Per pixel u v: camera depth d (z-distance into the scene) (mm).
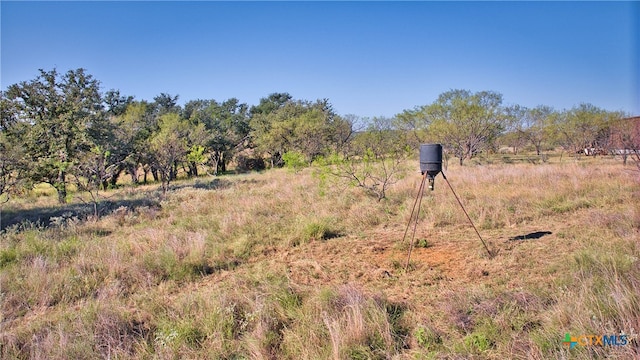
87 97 18766
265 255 6043
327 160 10930
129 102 35625
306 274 5102
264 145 31297
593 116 25812
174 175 26281
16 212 10828
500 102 23625
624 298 3059
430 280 4645
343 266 5316
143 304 4258
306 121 30938
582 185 9672
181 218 8875
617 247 4910
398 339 3291
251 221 7906
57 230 7805
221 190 13547
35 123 16578
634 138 16125
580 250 4910
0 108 16688
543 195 8875
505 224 6980
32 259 5758
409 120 29641
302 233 6781
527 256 5199
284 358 3162
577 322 2963
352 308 3482
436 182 11734
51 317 4070
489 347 3025
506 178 12023
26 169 12656
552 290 3920
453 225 7133
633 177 10586
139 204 11375
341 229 7352
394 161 12914
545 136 29250
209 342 3383
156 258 5559
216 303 3896
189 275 5129
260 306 3760
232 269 5469
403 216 7742
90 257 5770
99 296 4496
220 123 36938
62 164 12047
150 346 3414
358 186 10852
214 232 7320
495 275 4660
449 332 3346
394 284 4613
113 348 3244
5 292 4613
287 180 15695
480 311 3514
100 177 12336
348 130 32000
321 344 3234
